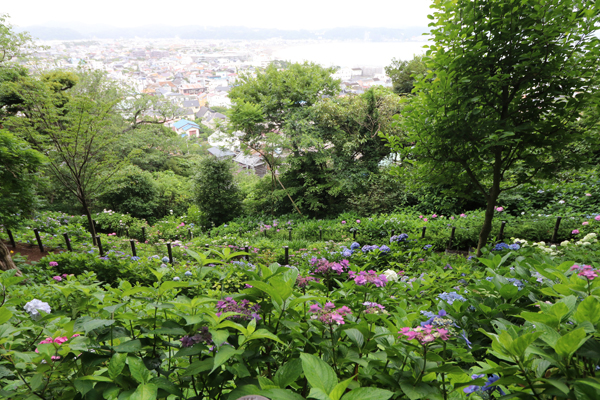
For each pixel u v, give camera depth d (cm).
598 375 117
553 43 465
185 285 167
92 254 745
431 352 133
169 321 151
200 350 140
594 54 456
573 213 893
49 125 1043
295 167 1784
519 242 525
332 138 1756
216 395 148
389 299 238
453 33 491
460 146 536
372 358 148
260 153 1848
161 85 19300
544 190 987
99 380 130
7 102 1255
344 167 1719
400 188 1457
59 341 144
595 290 157
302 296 171
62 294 171
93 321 139
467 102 492
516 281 248
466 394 147
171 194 2248
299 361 132
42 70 1933
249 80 1909
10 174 755
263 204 1909
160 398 144
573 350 109
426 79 533
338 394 99
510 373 121
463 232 886
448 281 360
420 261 535
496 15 471
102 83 2761
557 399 119
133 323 172
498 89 502
